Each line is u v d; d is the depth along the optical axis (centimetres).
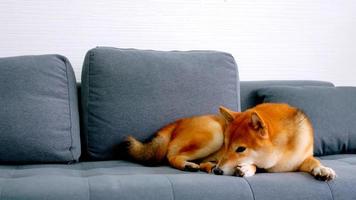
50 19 238
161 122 203
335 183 152
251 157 167
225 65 219
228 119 182
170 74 207
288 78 276
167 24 255
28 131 182
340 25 283
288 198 144
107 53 205
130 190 136
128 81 202
